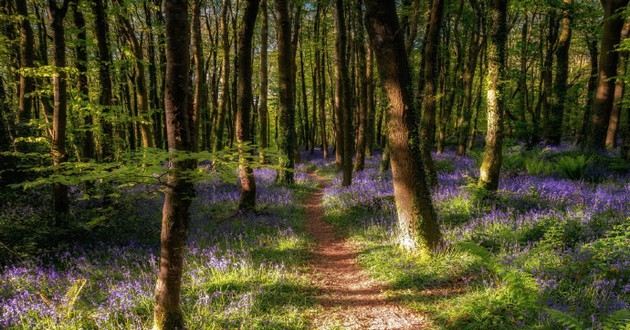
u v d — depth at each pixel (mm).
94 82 15070
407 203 8023
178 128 4406
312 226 12211
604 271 5887
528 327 4727
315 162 32281
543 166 14938
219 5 27609
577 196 10477
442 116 26297
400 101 7844
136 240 9305
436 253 7824
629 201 9461
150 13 18469
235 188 16250
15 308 5547
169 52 4289
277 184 18469
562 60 21344
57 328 5168
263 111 18625
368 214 12023
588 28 20672
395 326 5738
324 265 8586
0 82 12672
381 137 38469
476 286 6336
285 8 14344
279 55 14828
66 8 8148
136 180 4180
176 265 4684
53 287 6656
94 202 11109
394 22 7730
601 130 16281
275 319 5730
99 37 10758
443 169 18859
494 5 10383
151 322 5363
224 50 23000
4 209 9758
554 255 6820
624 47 12297
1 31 13000
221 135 23781
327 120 49031
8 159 10891
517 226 8781
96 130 10555
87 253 8398
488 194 10961
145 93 18125
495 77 10656
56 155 8523
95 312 5621
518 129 22641
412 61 24719
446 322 5594
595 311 5016
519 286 5238
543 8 19859
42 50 16469
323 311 6266
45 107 10984
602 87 16094
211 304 5973
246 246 9000
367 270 7961
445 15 21922
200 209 12961
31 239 8094
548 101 23984
